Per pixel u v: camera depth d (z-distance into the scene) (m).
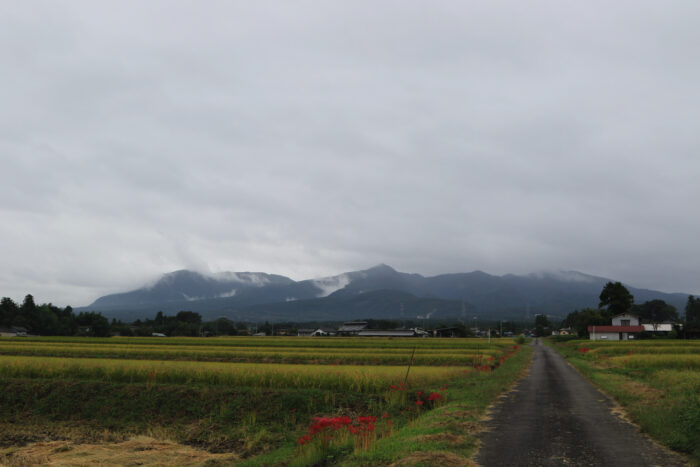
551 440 15.35
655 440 15.19
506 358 66.69
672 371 36.25
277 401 28.25
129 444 23.50
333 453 15.93
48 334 163.00
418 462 12.41
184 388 31.28
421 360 58.25
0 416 30.50
